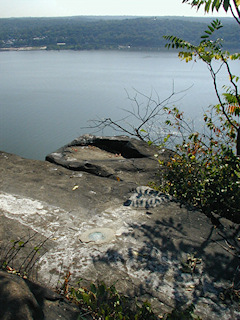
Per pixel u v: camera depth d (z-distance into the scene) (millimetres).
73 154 5375
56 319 1915
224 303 2293
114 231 3031
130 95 46031
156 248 2814
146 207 3512
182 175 4145
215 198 3680
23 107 54531
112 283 2400
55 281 2379
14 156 4820
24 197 3576
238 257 2775
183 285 2432
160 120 8125
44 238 2871
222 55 5000
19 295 1845
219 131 5715
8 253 2623
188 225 3201
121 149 5824
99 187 3941
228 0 3994
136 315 2014
